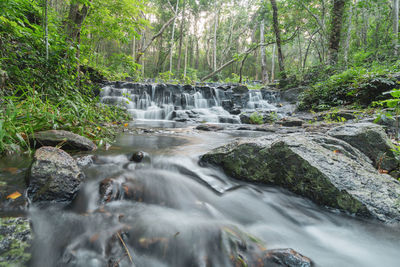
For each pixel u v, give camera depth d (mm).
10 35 3318
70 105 3426
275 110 10180
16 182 1649
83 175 1915
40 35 3432
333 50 11898
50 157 1815
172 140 4367
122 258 1228
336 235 1659
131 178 2121
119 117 6230
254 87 14656
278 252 1336
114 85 10492
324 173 2010
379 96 6746
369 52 12820
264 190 2303
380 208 1774
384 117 3461
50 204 1565
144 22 7293
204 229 1511
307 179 2094
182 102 11117
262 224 1778
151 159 2689
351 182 1974
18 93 3432
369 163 2578
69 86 3695
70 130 3248
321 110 8797
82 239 1308
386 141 2748
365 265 1348
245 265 1254
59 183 1654
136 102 10305
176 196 2025
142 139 4262
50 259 1146
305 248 1498
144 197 1913
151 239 1378
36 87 3396
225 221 1741
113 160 2543
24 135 2512
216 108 10891
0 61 3127
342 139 3004
